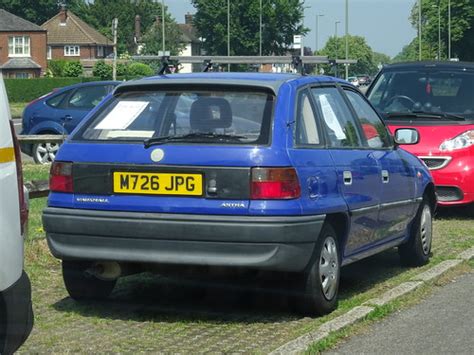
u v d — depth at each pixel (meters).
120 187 6.84
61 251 6.98
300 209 6.69
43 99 20.17
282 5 75.19
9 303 5.23
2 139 5.06
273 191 6.59
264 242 6.55
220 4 76.19
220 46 76.88
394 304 7.71
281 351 6.13
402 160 9.09
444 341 6.68
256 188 6.59
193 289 8.23
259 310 7.53
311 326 6.98
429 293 8.35
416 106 13.64
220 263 6.61
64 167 7.02
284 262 6.63
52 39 117.19
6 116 5.16
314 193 6.94
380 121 9.09
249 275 7.18
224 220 6.56
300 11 76.19
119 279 8.72
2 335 5.31
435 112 13.35
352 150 7.93
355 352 6.34
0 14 99.19
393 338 6.75
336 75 9.95
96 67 68.38
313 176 6.96
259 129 6.84
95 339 6.58
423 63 14.52
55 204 7.02
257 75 7.57
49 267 9.02
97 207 6.87
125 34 129.12
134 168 6.80
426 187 9.75
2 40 98.19
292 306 7.26
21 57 98.94
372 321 7.23
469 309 7.71
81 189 6.94
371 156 8.27
